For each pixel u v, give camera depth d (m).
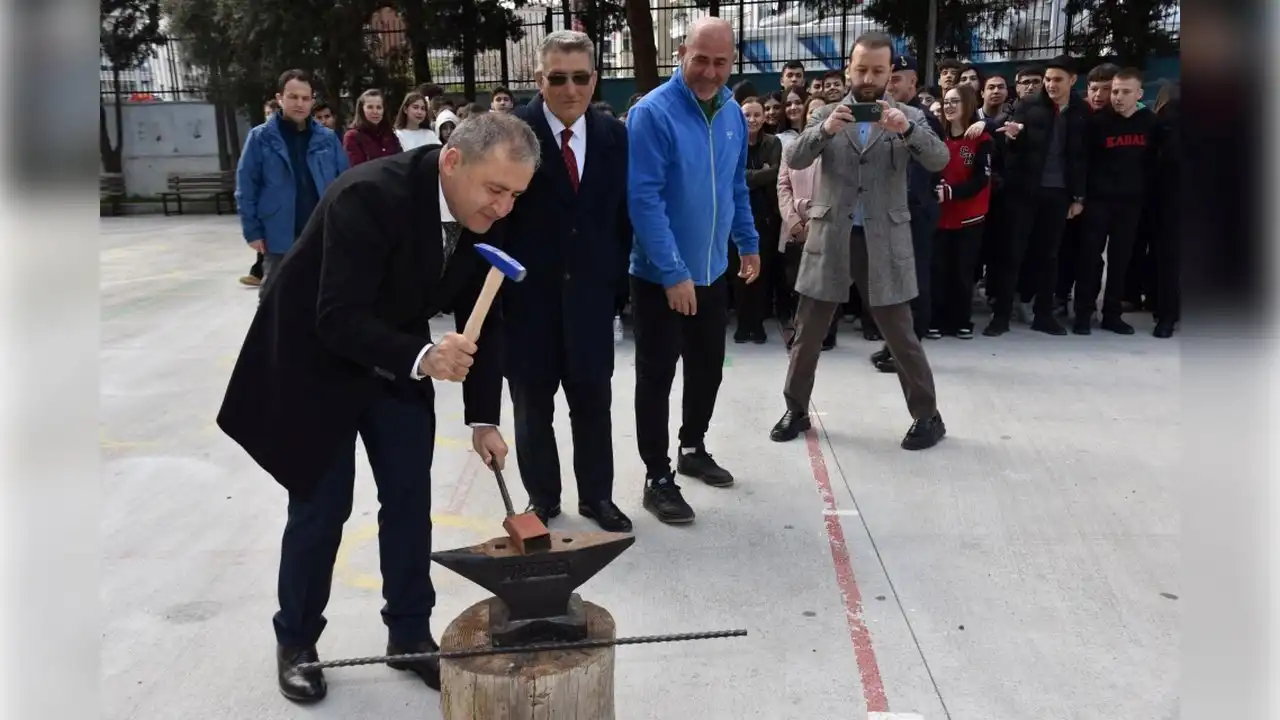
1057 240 6.27
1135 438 4.46
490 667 1.92
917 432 4.38
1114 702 2.55
